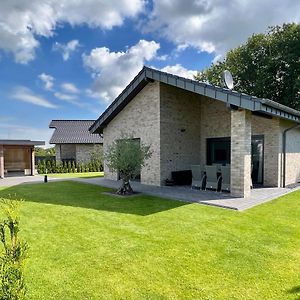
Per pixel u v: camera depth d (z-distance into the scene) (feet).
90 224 19.57
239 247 15.06
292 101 66.64
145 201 27.86
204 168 35.70
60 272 12.22
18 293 7.34
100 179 49.39
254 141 39.17
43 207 25.39
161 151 38.52
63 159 89.45
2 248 14.58
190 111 42.88
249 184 29.71
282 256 13.85
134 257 13.79
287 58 64.13
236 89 75.61
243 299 10.14
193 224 19.42
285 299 10.10
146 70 37.09
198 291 10.68
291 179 40.73
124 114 44.45
